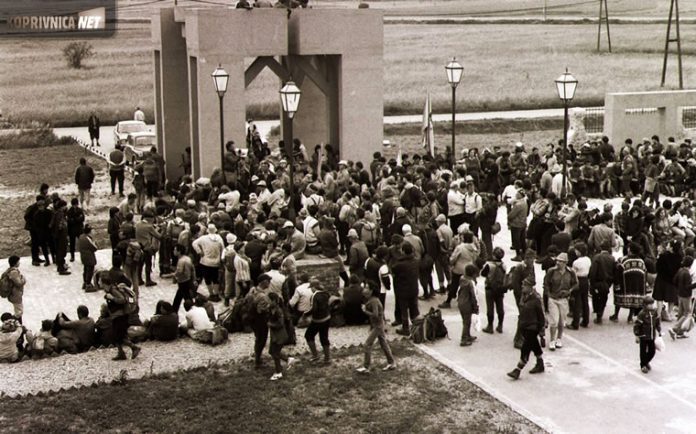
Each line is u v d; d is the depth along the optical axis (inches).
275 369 653.9
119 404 608.1
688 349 716.0
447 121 2186.3
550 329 712.4
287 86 918.4
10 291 774.5
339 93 1305.4
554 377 660.1
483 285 877.8
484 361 690.8
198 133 1302.9
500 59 2576.3
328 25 1275.8
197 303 745.0
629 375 663.8
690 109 1660.9
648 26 2647.6
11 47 2399.1
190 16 1263.5
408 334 741.3
